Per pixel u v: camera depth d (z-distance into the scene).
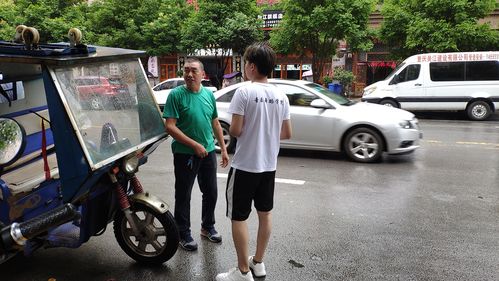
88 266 3.88
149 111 3.93
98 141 3.21
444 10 16.00
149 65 24.88
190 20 21.70
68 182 3.10
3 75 4.35
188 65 3.90
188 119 3.92
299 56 21.19
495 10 19.14
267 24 23.22
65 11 23.61
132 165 3.58
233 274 3.47
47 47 3.66
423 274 3.72
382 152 7.64
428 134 10.98
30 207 3.52
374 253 4.12
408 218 4.99
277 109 3.35
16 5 24.72
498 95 13.92
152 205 3.66
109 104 3.42
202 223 4.44
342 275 3.72
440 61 14.34
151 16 22.72
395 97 14.82
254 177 3.32
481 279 3.64
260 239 3.58
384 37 17.75
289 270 3.81
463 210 5.25
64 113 2.98
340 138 7.76
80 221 3.49
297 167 7.35
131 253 3.90
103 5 23.05
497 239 4.42
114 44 22.23
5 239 1.96
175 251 3.76
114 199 3.73
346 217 5.03
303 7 17.61
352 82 21.44
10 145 3.63
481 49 16.34
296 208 5.32
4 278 3.67
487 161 7.76
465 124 13.19
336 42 19.09
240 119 3.25
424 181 6.47
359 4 17.12
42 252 4.15
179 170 4.01
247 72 3.39
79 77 3.19
